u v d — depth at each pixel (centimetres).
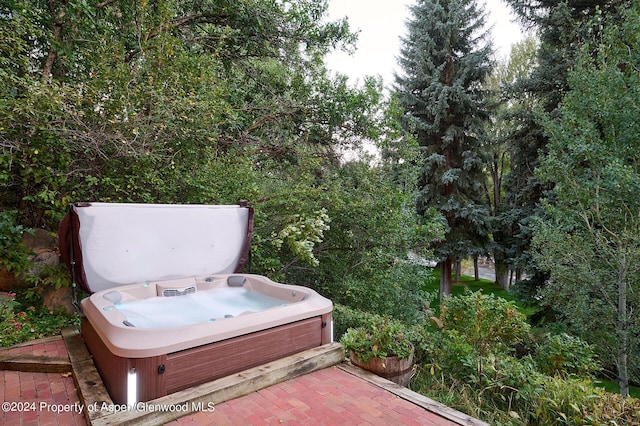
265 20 657
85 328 309
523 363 309
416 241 700
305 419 212
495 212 1259
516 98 984
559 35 869
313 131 699
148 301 358
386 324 311
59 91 381
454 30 1148
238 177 538
